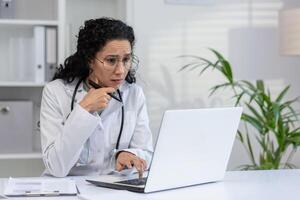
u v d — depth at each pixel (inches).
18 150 104.4
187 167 58.6
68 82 78.0
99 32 70.5
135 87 82.4
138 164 66.1
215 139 60.6
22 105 104.3
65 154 68.0
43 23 102.8
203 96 122.3
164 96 120.4
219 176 63.4
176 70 120.7
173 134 55.1
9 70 110.4
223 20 122.8
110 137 77.6
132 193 55.9
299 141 106.4
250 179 65.6
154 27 119.1
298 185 61.4
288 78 127.3
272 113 107.1
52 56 103.8
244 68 124.6
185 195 55.1
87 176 69.6
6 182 63.2
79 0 115.5
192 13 121.0
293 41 106.4
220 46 123.0
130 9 112.4
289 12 107.1
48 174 72.2
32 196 54.7
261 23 125.0
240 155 125.4
